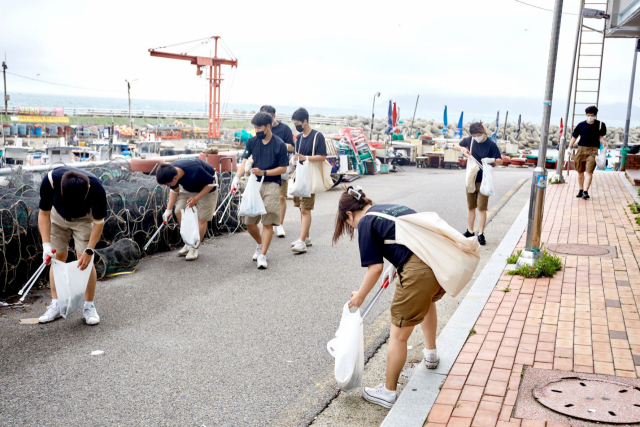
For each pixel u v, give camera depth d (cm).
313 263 752
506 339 466
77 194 486
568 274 645
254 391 407
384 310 583
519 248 775
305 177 773
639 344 449
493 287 606
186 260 761
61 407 378
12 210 608
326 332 518
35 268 641
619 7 1133
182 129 7038
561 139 1408
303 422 368
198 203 767
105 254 670
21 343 480
